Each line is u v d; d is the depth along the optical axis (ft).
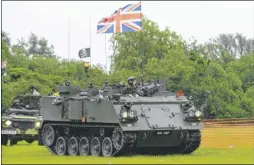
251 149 194.08
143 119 166.91
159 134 166.71
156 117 168.96
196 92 334.44
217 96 340.18
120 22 230.48
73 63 375.25
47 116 192.03
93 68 331.36
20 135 232.73
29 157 160.97
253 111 355.97
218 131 223.92
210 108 336.70
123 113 161.27
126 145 162.30
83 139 177.78
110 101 165.37
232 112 339.57
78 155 177.78
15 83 342.44
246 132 219.41
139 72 351.67
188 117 171.73
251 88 391.24
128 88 176.65
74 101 178.81
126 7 230.07
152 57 387.55
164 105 174.19
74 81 329.11
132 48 407.85
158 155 170.91
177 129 168.35
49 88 356.38
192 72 339.57
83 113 174.60
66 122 183.93
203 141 221.25
